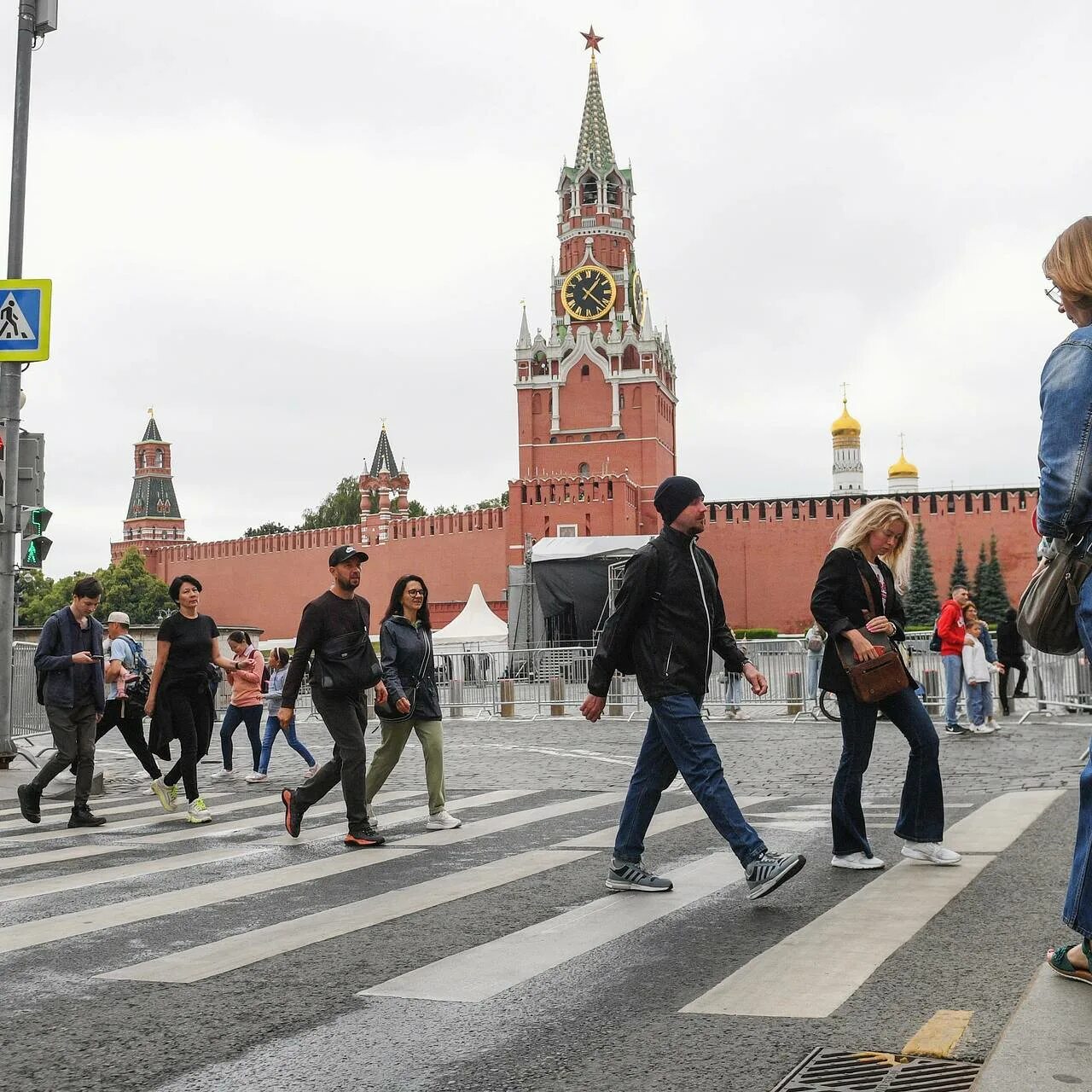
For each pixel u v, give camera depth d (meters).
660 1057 3.50
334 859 7.48
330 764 8.51
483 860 7.24
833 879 6.22
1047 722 19.66
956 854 6.48
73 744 9.85
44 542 14.41
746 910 5.50
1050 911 5.24
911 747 6.53
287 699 8.23
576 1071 3.41
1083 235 3.83
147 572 96.31
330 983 4.41
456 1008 4.04
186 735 9.88
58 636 9.80
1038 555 4.08
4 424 13.61
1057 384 3.79
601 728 21.34
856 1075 3.28
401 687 8.70
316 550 85.38
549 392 83.12
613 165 89.12
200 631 9.95
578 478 71.25
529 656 29.06
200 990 4.37
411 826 9.09
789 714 22.78
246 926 5.47
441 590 77.38
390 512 83.19
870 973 4.31
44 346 13.00
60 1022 4.03
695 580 6.01
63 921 5.68
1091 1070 3.16
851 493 71.12
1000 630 21.66
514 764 14.47
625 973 4.45
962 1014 3.78
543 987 4.28
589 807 9.80
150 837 8.99
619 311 85.88
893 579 6.67
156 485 132.88
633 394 81.94
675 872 6.56
